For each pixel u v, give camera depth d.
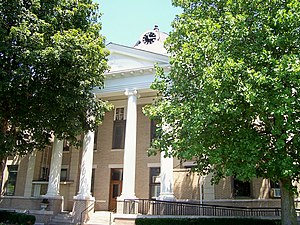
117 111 25.31
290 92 9.20
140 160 23.28
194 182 20.19
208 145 10.77
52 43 14.24
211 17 12.59
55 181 21.31
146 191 22.42
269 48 10.42
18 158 26.16
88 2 17.02
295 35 9.96
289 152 10.45
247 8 11.02
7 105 14.98
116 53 22.20
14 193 25.17
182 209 18.36
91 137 21.17
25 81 13.61
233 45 10.70
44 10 15.12
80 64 14.53
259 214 18.03
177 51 13.51
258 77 9.19
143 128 23.86
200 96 10.72
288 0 10.20
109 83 21.88
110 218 18.39
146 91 21.45
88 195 20.08
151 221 16.98
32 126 15.93
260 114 10.20
